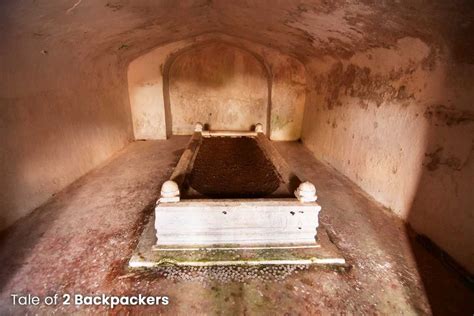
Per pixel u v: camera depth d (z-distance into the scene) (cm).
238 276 225
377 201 365
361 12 267
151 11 358
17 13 244
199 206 246
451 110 246
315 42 433
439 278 228
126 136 632
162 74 632
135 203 353
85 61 444
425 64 275
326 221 314
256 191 329
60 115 387
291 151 612
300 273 230
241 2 347
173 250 249
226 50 678
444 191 253
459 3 186
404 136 311
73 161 418
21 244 265
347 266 240
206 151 504
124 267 235
